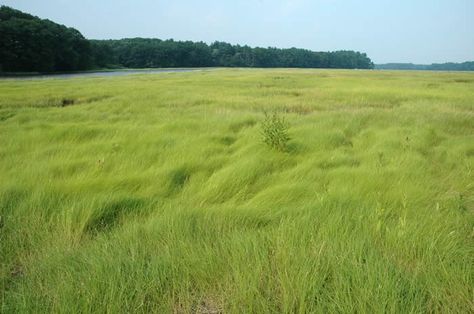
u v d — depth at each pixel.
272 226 3.21
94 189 4.26
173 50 122.62
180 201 3.99
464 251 2.72
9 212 3.59
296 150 6.35
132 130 8.06
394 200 3.84
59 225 3.35
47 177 4.63
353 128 8.32
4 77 46.12
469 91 20.20
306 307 2.12
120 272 2.45
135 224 3.29
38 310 2.16
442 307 2.20
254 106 13.77
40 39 65.50
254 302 2.20
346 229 3.00
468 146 6.48
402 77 40.69
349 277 2.32
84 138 7.45
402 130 7.87
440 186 4.52
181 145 6.51
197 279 2.50
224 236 3.02
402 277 2.36
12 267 2.81
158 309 2.24
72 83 27.81
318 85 26.38
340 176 4.73
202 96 17.02
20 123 9.44
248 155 5.82
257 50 146.38
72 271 2.53
